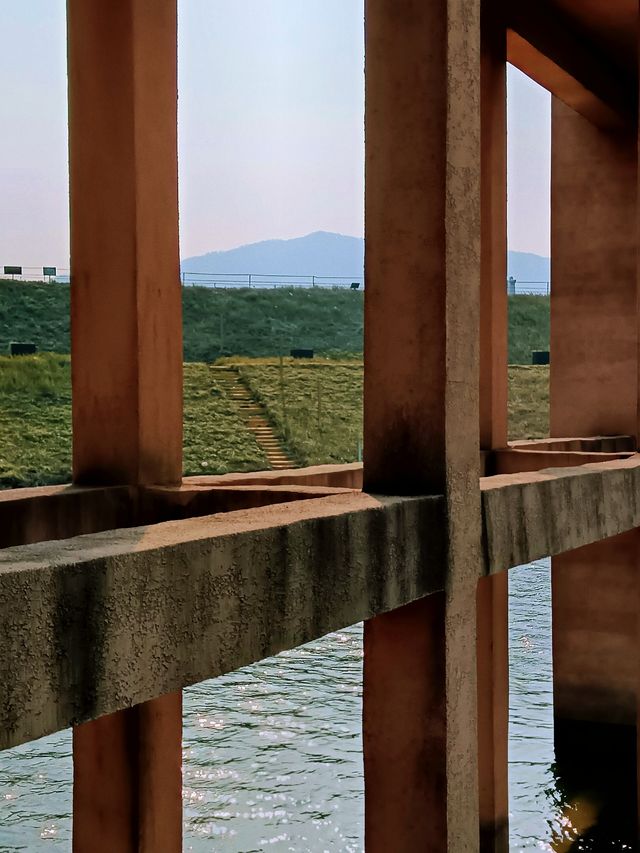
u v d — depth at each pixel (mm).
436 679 4070
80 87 4949
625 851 8445
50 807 9211
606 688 10469
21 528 4277
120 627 2512
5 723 2197
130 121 4848
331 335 53062
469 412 4258
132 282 4879
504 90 8023
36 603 2273
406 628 4117
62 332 45219
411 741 4117
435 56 3984
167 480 5078
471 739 4293
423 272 4062
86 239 4977
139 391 4891
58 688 2334
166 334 5062
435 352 4059
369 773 4199
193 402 36562
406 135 4062
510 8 8031
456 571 4121
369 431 4188
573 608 10570
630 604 10352
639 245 7402
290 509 3531
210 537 2828
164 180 5027
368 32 4117
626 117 10539
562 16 8867
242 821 8742
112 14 4848
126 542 2703
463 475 4199
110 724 4633
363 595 3541
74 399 5023
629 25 9031
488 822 7473
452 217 4062
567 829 8859
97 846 4688
